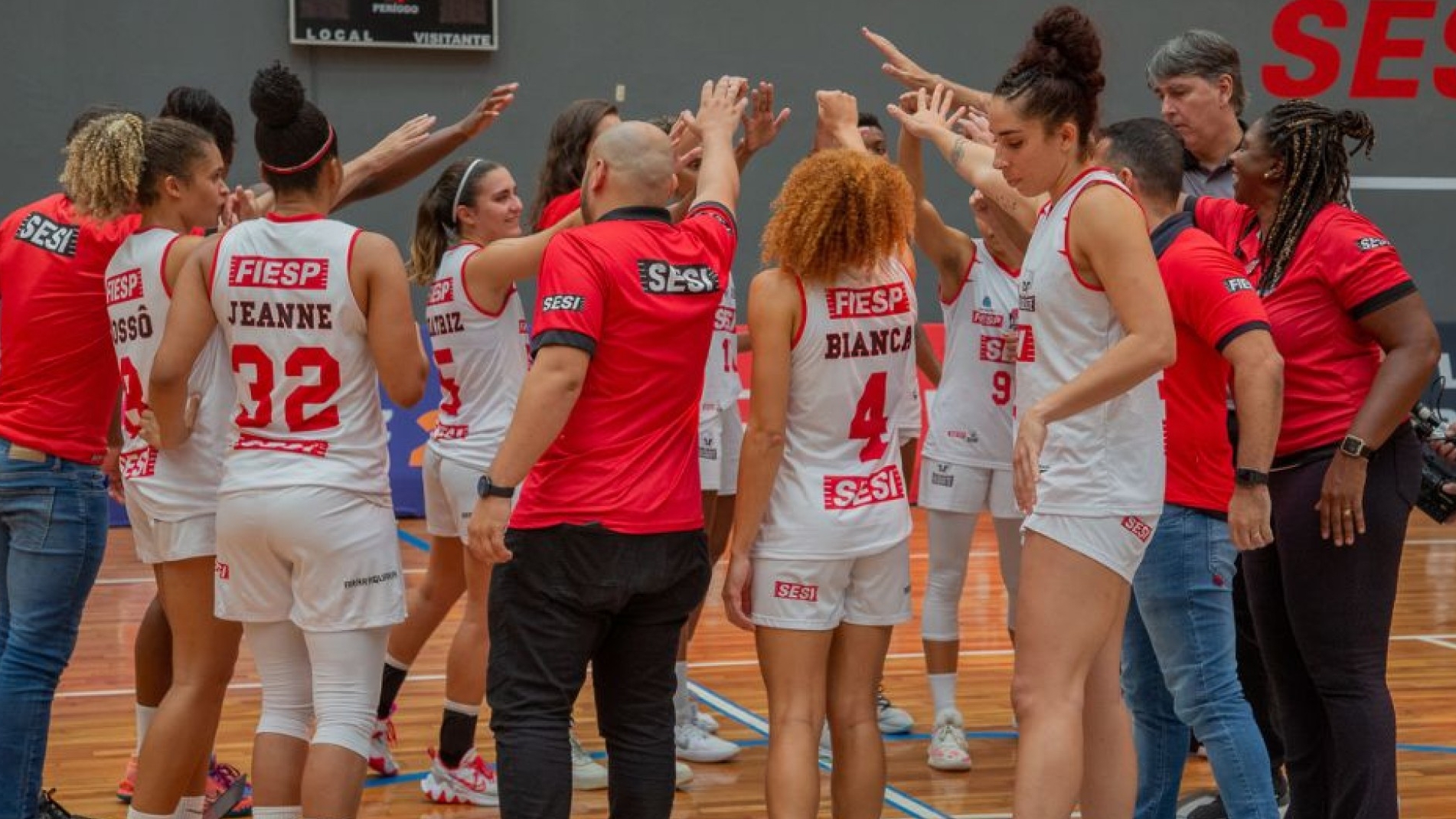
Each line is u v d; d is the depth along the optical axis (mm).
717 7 15125
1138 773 5277
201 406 4969
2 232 5262
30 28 13844
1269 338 4562
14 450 5152
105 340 5219
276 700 4805
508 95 6484
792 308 4777
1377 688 4855
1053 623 4375
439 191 6414
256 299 4598
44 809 5770
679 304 4582
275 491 4582
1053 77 4324
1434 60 16125
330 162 4691
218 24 14156
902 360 5012
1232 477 4926
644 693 4738
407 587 10656
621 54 15008
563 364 4379
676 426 4699
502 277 5922
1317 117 4949
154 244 4969
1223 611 4871
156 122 5137
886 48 6359
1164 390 4836
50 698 5234
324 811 4555
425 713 7703
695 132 5301
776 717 4906
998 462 6965
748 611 4961
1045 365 4418
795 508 4879
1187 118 6441
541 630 4551
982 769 6812
